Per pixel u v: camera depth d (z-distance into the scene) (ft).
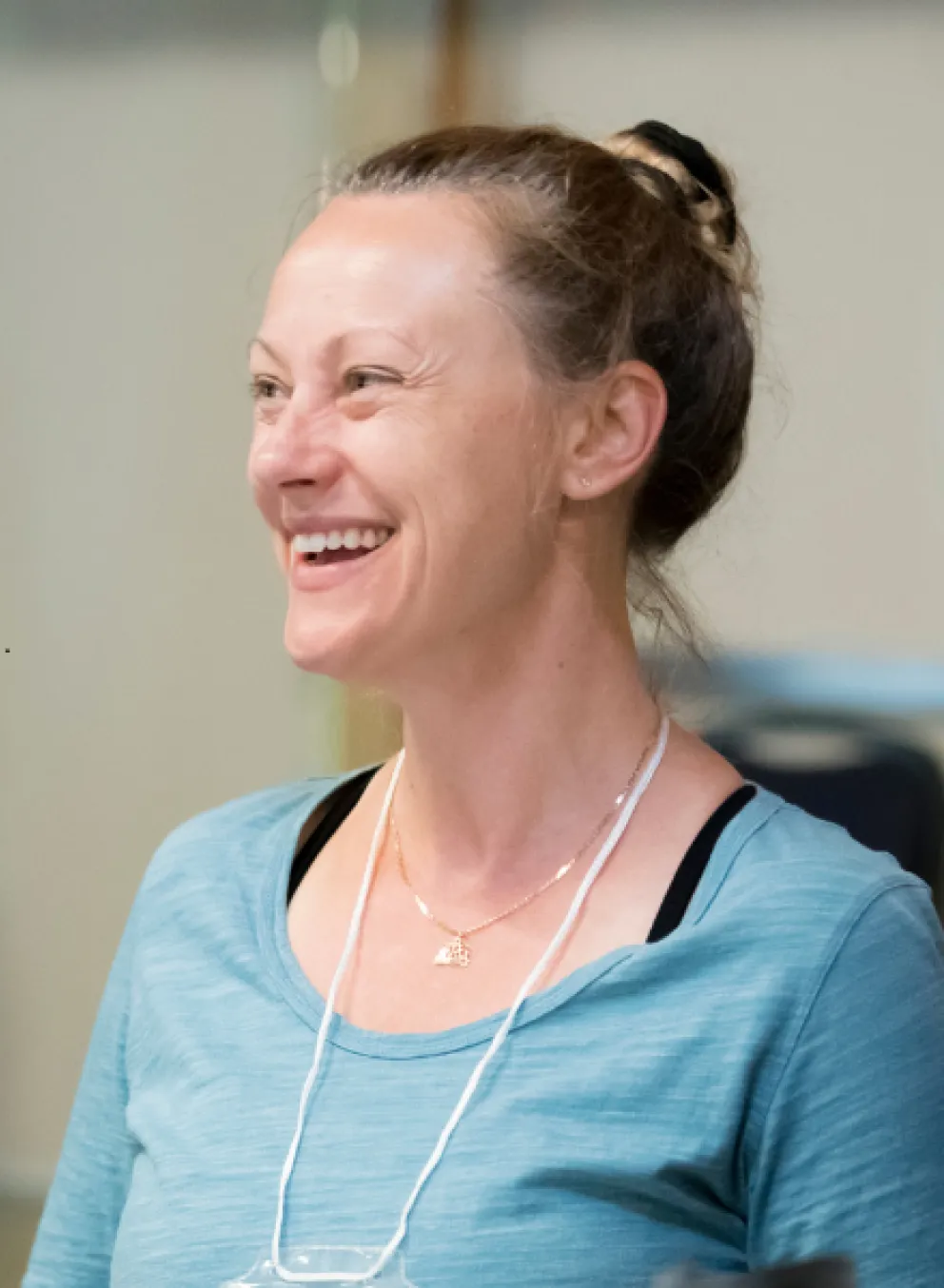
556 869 9.73
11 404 19.93
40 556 20.06
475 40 17.88
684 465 10.38
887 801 14.01
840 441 17.16
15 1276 20.06
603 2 17.44
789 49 17.08
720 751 14.25
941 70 16.84
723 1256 8.75
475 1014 9.32
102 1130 10.87
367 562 9.28
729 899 9.13
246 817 11.23
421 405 9.12
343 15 18.31
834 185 17.10
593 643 9.84
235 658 19.72
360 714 19.22
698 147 10.61
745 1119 8.74
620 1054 8.80
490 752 9.70
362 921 10.07
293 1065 9.47
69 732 20.17
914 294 17.02
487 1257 8.46
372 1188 8.77
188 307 19.40
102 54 19.19
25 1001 20.57
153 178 19.26
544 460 9.44
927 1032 8.89
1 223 19.66
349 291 9.24
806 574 17.20
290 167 18.83
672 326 9.96
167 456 19.69
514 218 9.43
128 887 20.21
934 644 16.96
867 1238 8.59
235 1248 8.87
